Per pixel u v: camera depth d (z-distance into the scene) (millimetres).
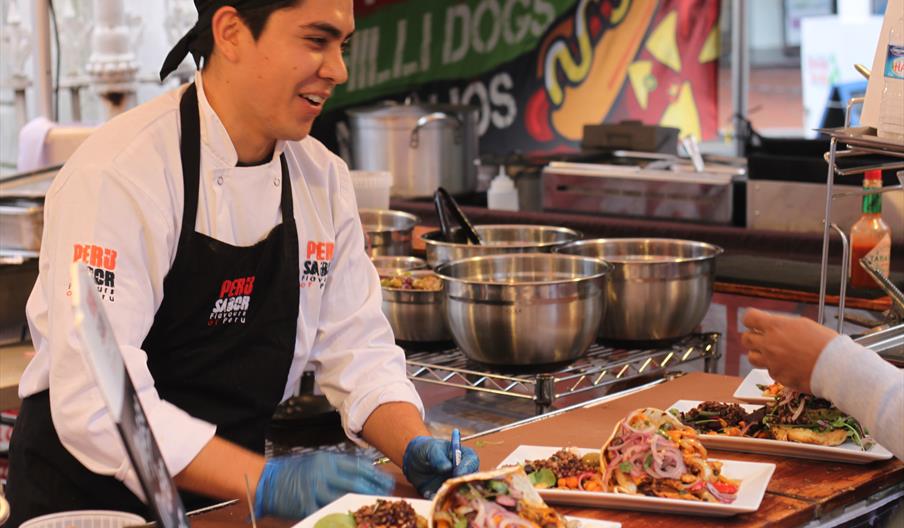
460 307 2113
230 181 1756
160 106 1742
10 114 5488
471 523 1354
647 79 6906
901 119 1723
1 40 5441
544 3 6398
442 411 2197
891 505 1684
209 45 1699
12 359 3131
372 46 5723
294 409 2217
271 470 1545
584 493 1551
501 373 2135
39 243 3262
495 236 2822
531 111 6441
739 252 3592
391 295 2363
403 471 1674
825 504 1574
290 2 1603
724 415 1883
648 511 1544
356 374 1876
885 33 1792
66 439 1565
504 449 1788
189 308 1759
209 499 1817
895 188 1970
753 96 7082
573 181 4684
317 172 1892
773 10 6941
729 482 1601
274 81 1654
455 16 6023
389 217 3139
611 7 6668
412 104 5020
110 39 4832
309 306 1882
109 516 1356
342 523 1420
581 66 6617
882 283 2254
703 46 7062
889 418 1554
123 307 1601
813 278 2775
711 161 4758
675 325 2287
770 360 1716
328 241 1889
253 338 1818
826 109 6148
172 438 1544
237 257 1764
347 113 5047
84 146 1685
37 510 1740
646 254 2531
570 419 1952
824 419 1789
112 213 1616
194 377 1794
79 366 1545
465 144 5016
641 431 1611
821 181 3984
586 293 2088
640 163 4711
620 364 2191
